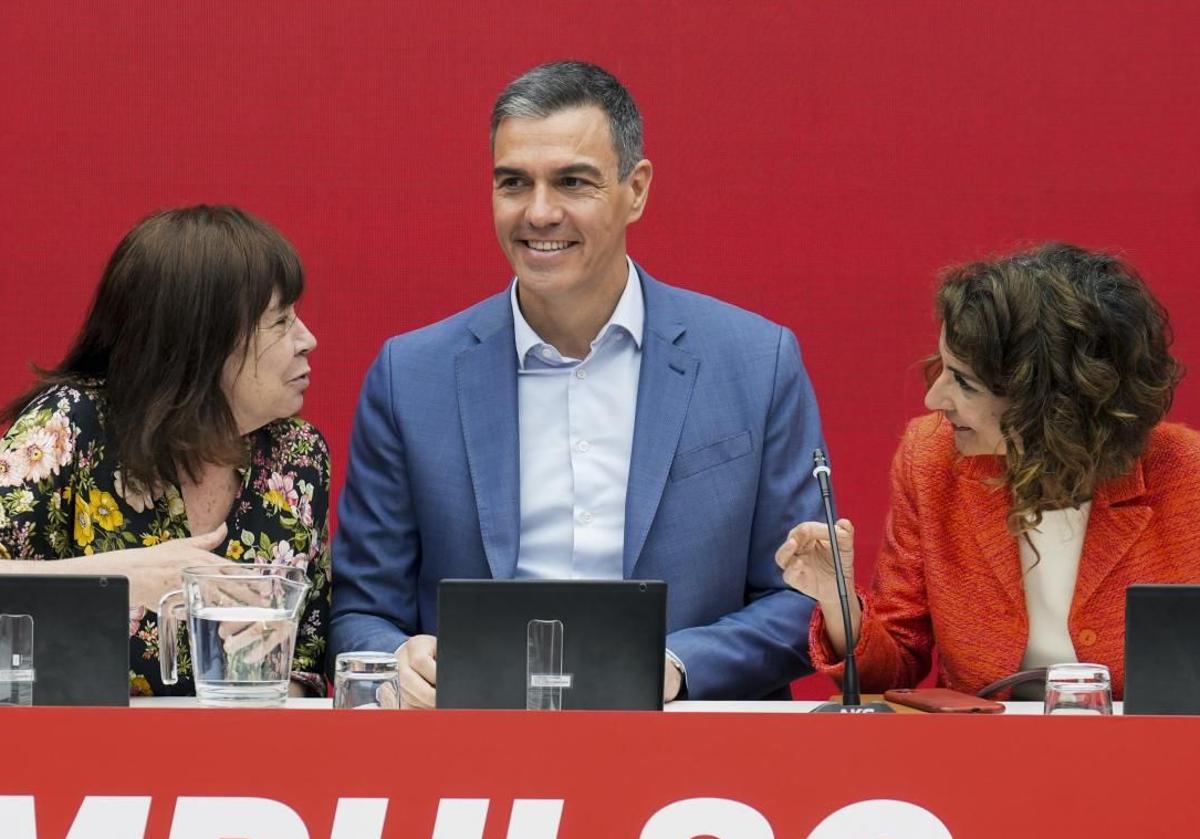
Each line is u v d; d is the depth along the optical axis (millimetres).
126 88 12523
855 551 12781
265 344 7984
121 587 6242
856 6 12531
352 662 6195
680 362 8711
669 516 8523
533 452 8672
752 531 8797
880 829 4922
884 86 12562
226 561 7426
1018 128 12555
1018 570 8312
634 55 12562
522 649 6195
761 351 8875
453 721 4996
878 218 12609
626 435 8664
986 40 12523
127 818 4926
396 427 8766
